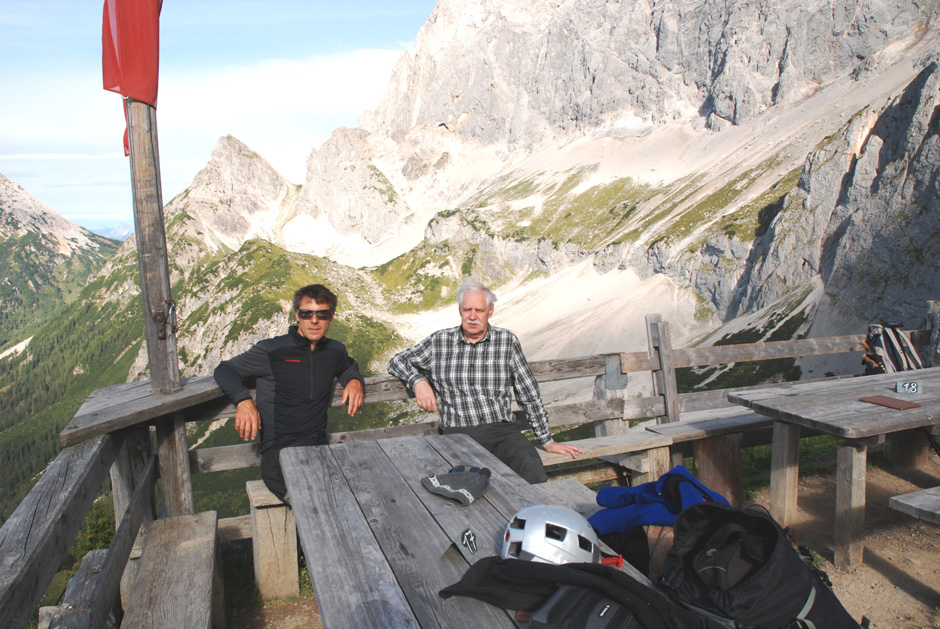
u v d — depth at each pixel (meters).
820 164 97.69
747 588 2.20
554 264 150.50
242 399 4.25
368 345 132.62
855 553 4.70
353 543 2.63
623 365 6.27
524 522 2.41
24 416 173.75
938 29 137.12
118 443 4.21
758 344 6.98
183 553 3.89
